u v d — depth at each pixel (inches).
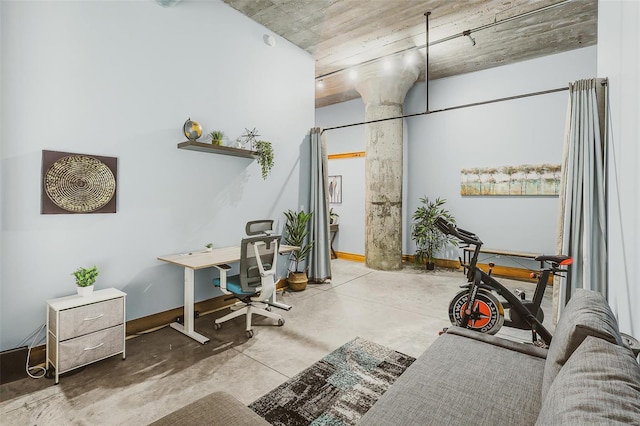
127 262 118.5
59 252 101.6
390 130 224.4
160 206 128.0
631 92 67.2
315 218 194.2
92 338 92.9
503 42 183.2
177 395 82.1
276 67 177.3
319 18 162.1
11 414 74.6
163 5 126.4
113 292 103.3
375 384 86.6
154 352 105.4
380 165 226.7
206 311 145.4
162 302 129.2
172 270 132.3
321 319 134.9
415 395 52.3
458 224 229.8
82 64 105.3
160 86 126.8
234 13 154.4
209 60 144.1
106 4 110.8
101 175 109.8
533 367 60.3
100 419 73.1
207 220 145.5
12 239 92.7
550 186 195.6
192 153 138.9
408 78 221.5
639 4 60.7
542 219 199.3
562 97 192.7
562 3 146.9
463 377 57.1
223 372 93.0
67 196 102.2
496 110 214.1
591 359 39.2
